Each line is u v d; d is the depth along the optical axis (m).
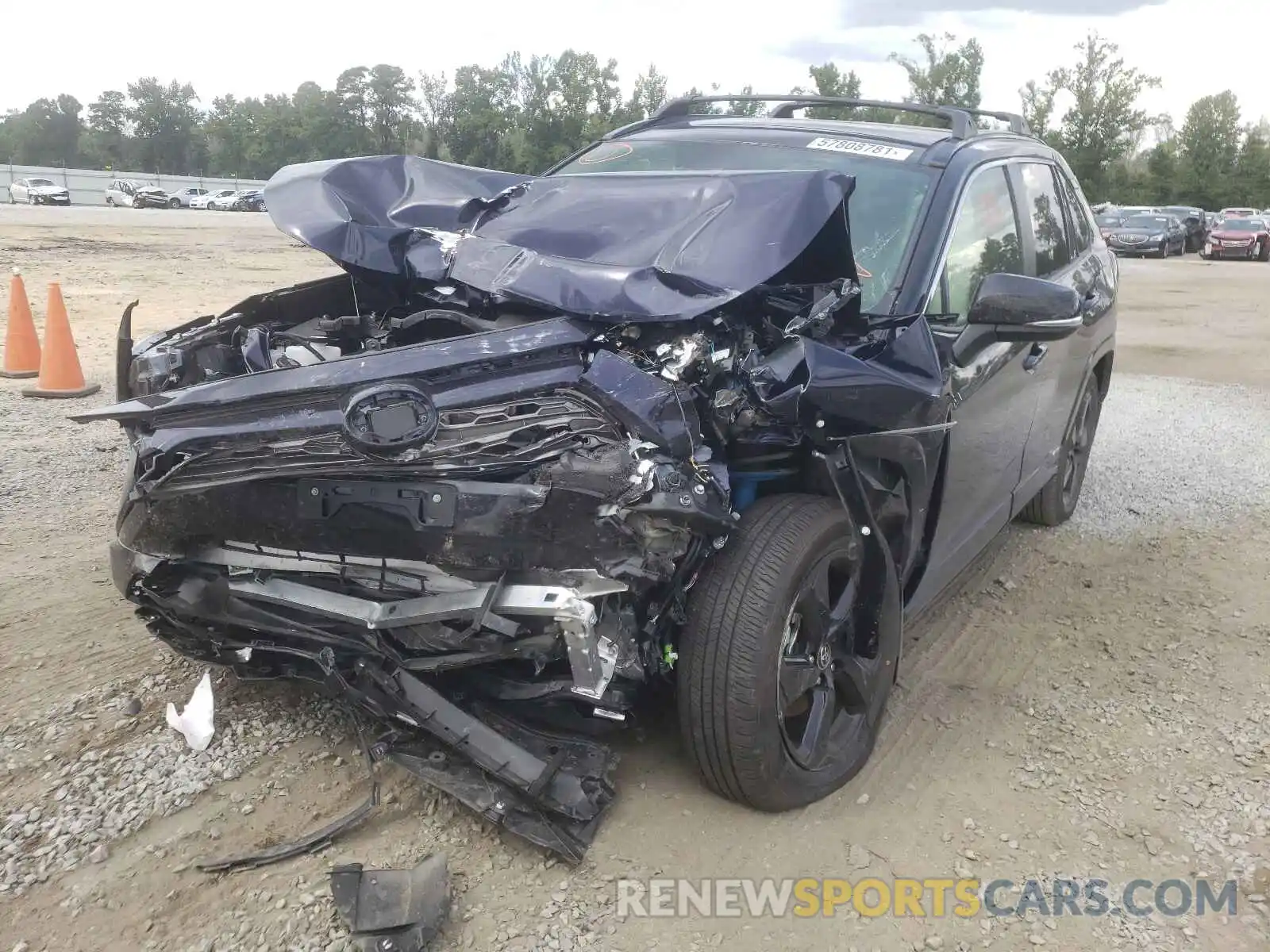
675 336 2.69
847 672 2.99
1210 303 17.05
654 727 3.19
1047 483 5.12
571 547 2.38
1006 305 3.22
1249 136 65.38
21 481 5.38
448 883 2.44
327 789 2.85
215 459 2.41
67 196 52.09
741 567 2.62
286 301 3.60
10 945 2.27
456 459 2.35
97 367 8.44
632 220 3.11
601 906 2.47
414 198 3.62
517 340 2.58
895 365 2.89
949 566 3.72
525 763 2.59
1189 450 7.10
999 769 3.17
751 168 3.87
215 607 2.81
